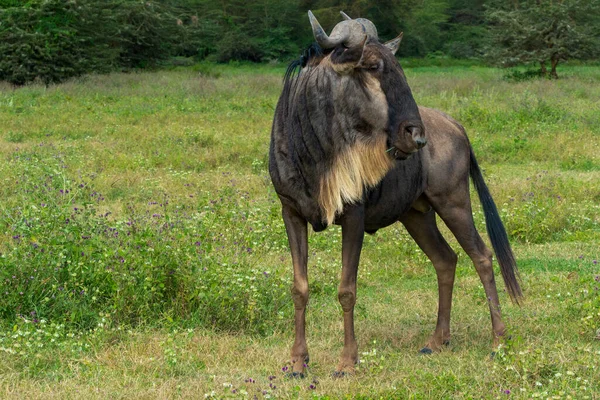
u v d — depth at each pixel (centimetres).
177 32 6581
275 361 813
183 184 1694
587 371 761
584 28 5225
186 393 716
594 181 1784
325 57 754
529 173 1936
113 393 712
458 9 9231
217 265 989
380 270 1179
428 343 884
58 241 977
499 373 759
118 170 1836
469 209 888
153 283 945
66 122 2638
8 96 3347
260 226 1256
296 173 763
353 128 740
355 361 783
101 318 891
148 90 3716
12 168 1705
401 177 812
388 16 7788
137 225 1123
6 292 897
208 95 3538
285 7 8144
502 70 5922
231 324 919
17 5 4631
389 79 729
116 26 5597
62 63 4512
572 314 946
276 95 3616
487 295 879
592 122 2611
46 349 809
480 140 2272
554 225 1404
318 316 971
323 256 1225
